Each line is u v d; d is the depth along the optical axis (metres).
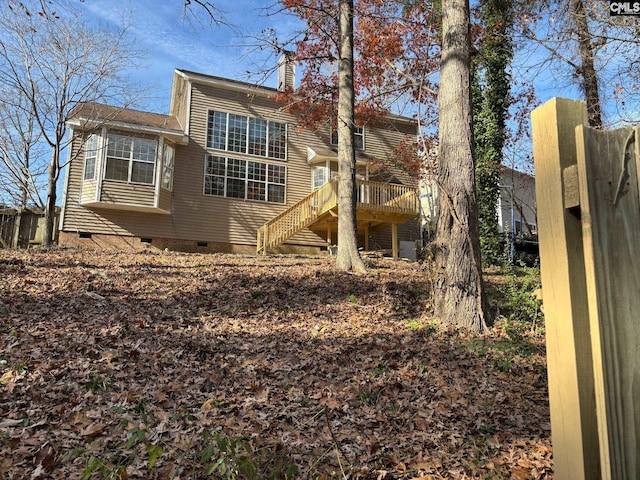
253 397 4.01
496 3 11.20
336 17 11.49
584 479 1.11
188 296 7.63
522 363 4.97
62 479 2.61
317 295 8.16
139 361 4.64
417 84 11.06
